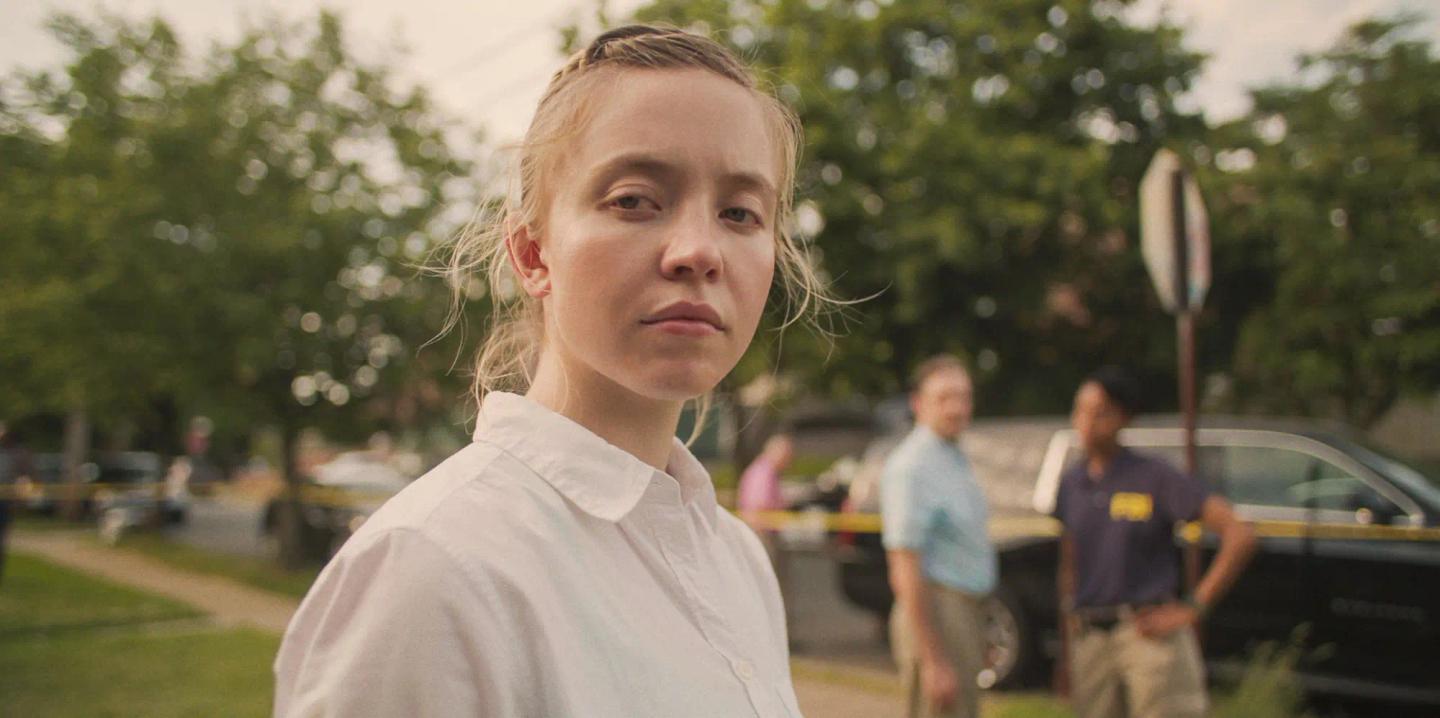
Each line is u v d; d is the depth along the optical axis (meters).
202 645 7.05
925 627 3.33
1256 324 13.35
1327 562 5.53
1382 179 12.38
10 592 9.69
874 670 6.80
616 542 0.80
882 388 14.16
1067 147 14.39
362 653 0.68
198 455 31.45
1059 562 6.14
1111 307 15.04
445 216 11.32
